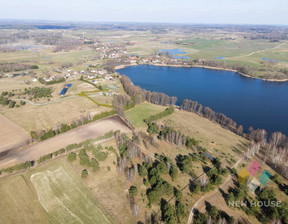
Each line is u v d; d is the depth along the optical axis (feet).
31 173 370.12
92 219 291.99
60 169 381.60
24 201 315.37
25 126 541.34
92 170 380.58
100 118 592.60
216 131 553.64
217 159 404.57
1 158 418.92
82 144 454.81
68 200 320.29
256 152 457.68
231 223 282.36
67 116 602.44
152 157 428.56
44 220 288.71
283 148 470.39
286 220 286.46
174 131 508.53
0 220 284.82
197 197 331.57
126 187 348.18
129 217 296.51
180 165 400.06
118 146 455.22
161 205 315.99
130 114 630.33
